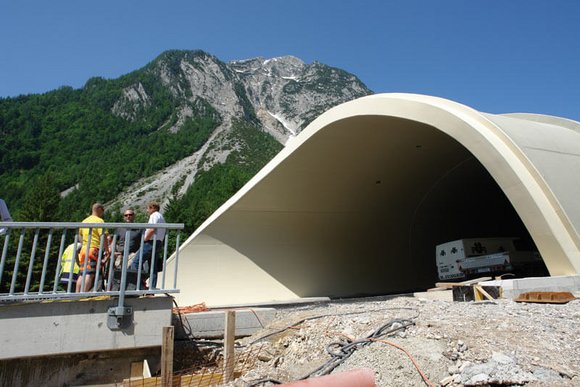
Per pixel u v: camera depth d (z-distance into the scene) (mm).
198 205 71562
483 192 25875
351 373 3236
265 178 18328
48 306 5930
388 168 20594
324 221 21906
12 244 36688
